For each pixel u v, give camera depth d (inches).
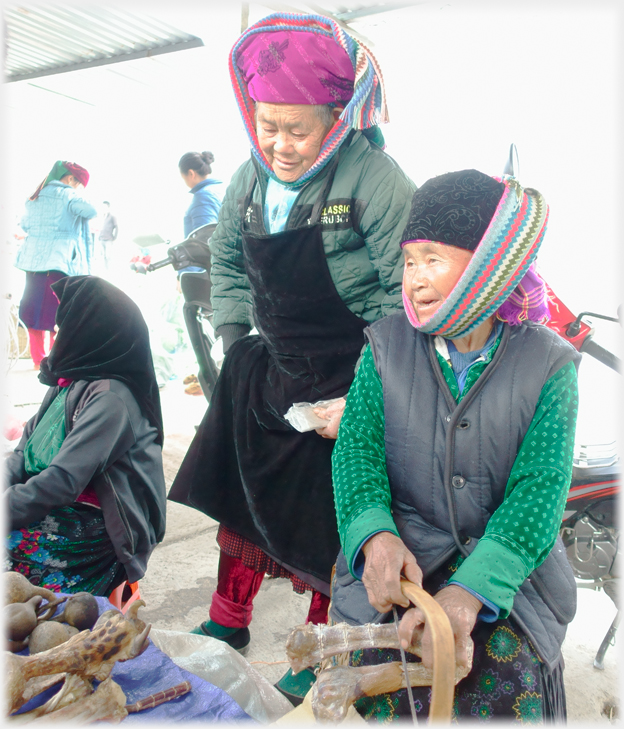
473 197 43.0
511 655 42.9
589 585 82.1
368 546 43.6
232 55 68.8
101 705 44.4
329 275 71.8
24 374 210.5
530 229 43.1
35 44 233.8
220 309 86.7
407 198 69.2
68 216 206.4
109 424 72.3
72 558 72.6
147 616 89.0
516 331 47.8
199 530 117.1
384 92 67.3
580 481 79.9
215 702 49.1
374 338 51.2
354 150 71.2
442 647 35.2
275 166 70.6
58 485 68.3
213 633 81.0
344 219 70.1
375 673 43.1
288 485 73.9
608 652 82.4
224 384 81.3
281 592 98.1
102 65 248.5
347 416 51.3
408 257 46.4
